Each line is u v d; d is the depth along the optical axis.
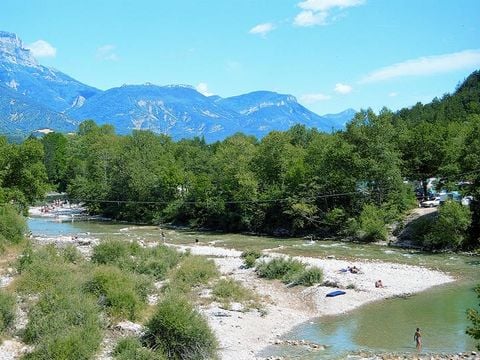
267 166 99.69
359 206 87.44
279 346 32.84
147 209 114.38
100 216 127.06
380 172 84.44
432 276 53.59
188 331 28.64
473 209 72.06
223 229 100.25
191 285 47.81
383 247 75.69
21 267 46.12
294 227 91.12
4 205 70.94
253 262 57.78
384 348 32.44
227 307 40.75
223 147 124.88
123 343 28.12
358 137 87.44
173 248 64.69
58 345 26.45
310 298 45.34
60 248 62.78
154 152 137.12
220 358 29.86
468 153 75.19
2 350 27.38
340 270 54.81
